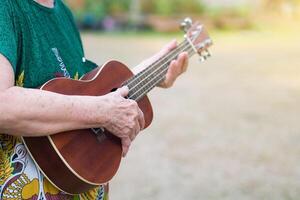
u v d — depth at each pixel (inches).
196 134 231.1
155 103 296.8
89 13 771.4
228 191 166.2
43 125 62.4
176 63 87.0
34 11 67.6
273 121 257.8
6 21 62.3
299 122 256.1
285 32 805.9
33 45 66.0
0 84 59.5
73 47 75.9
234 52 545.0
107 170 69.9
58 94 63.8
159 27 772.6
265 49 573.6
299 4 892.0
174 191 165.3
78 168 66.9
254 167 188.7
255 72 418.6
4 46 60.7
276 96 323.3
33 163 65.6
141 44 589.3
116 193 162.4
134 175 178.9
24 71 65.2
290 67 446.0
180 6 831.7
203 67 441.1
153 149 208.1
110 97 68.2
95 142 69.2
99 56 470.3
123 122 68.6
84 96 66.1
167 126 243.9
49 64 68.2
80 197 70.7
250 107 290.5
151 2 813.9
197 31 95.5
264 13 882.1
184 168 186.5
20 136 63.8
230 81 376.2
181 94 324.5
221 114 271.7
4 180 64.0
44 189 65.9
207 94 326.3
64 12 78.1
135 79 81.8
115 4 791.7
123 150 71.1
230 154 203.3
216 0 860.0
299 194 164.4
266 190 167.5
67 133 66.5
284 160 196.5
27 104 60.8
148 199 158.2
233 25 831.1
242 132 235.8
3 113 59.6
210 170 185.3
